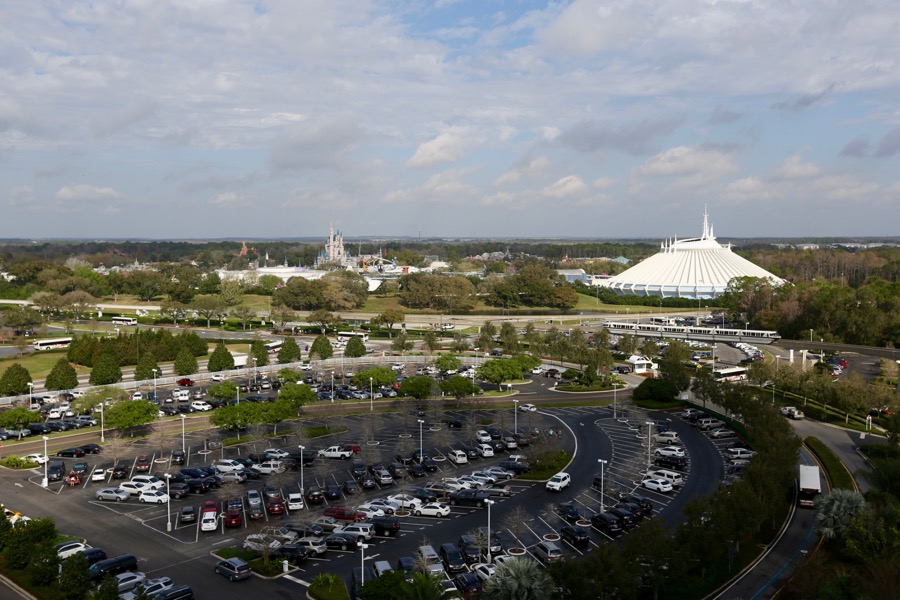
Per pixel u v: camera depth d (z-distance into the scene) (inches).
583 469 4557.1
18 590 2950.3
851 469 4409.5
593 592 2497.5
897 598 2561.5
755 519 3166.8
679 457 4596.5
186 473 4323.3
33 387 6845.5
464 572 3053.6
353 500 3954.2
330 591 2839.6
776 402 6082.7
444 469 4557.1
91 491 4163.4
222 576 3048.7
